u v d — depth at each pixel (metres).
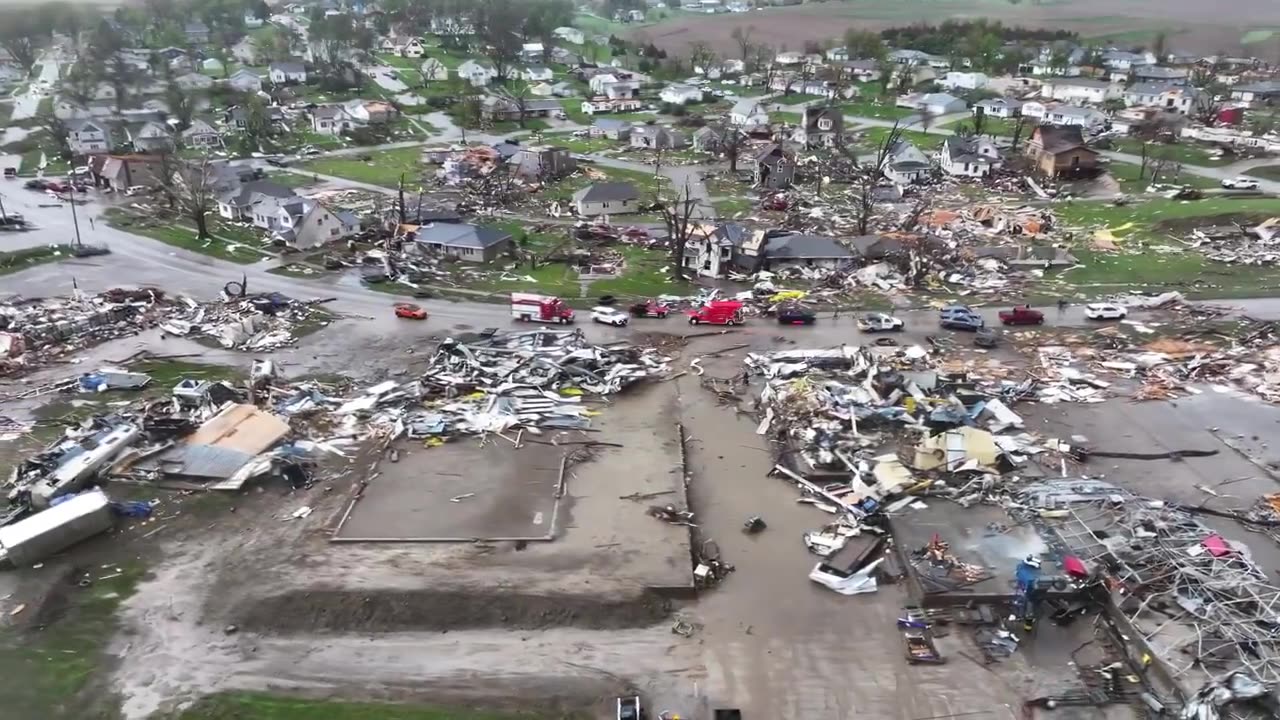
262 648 32.25
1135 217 94.62
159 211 99.88
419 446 46.16
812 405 49.47
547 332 61.75
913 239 82.81
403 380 55.03
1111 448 46.62
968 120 161.75
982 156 122.69
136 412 48.97
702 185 121.81
